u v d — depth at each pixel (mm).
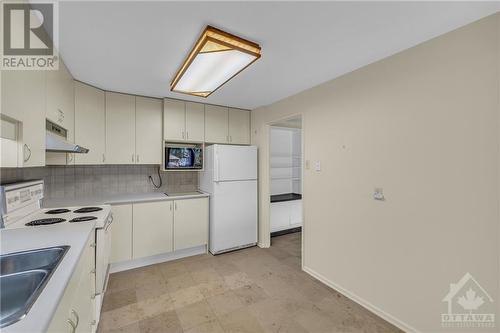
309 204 2773
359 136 2205
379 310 2041
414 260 1809
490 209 1443
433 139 1698
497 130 1415
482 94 1470
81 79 2535
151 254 2996
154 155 3229
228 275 2760
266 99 3262
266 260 3191
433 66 1694
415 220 1802
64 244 1347
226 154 3416
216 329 1873
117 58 2020
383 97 2008
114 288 2449
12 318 701
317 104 2658
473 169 1510
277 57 1993
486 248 1463
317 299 2283
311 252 2762
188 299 2270
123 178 3312
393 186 1938
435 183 1688
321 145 2602
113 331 1830
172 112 3258
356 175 2230
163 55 1959
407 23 1521
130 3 1316
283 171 4984
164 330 1854
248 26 1555
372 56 1979
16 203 1814
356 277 2244
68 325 991
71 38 1688
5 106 1030
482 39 1467
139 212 2920
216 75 2156
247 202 3613
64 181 2922
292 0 1306
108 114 2902
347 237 2324
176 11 1397
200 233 3367
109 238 2303
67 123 2244
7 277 1020
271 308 2143
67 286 956
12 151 1179
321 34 1652
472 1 1310
